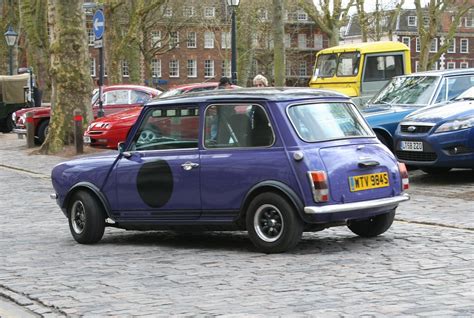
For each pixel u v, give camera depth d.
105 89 28.25
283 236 9.50
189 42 107.94
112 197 10.79
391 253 9.54
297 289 7.77
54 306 7.42
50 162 24.56
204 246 10.55
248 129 9.80
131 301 7.50
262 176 9.59
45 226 12.95
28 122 29.73
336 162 9.50
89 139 24.34
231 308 7.09
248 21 55.88
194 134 10.19
